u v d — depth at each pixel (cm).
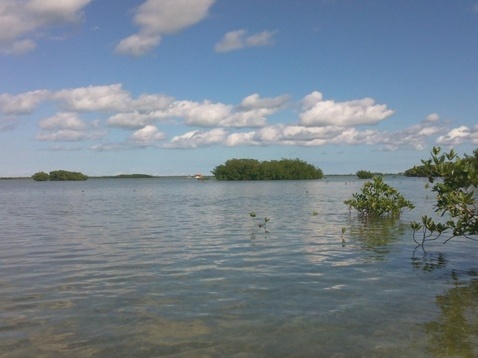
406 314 898
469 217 1273
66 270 1309
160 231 2197
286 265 1348
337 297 1012
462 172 1235
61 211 3600
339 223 2420
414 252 1541
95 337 789
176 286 1116
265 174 15475
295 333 802
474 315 891
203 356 714
